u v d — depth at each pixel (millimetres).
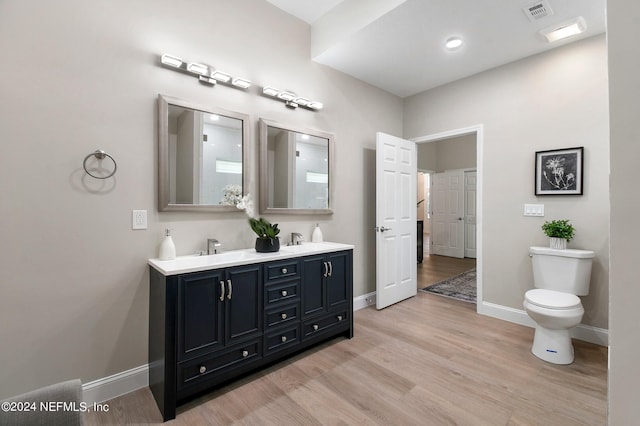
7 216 1542
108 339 1837
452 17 2307
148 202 1983
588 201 2547
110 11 1840
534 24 2385
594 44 2527
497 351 2383
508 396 1820
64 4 1691
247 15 2498
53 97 1658
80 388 969
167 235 2008
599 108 2502
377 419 1632
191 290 1743
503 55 2877
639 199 735
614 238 772
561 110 2695
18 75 1565
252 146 2514
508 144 3021
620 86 769
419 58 2951
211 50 2273
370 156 3586
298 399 1808
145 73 1968
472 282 4547
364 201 3523
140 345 1951
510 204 3002
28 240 1596
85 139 1755
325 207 3072
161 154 2006
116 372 1864
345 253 2645
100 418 1658
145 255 1971
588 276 2414
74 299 1729
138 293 1942
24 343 1592
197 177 2178
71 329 1722
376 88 3639
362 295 3473
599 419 1616
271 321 2113
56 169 1670
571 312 2121
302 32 2898
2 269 1534
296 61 2840
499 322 2979
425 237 9617
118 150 1865
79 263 1743
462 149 6781
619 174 768
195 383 1753
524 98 2918
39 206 1624
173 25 2088
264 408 1730
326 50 2809
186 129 2131
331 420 1627
